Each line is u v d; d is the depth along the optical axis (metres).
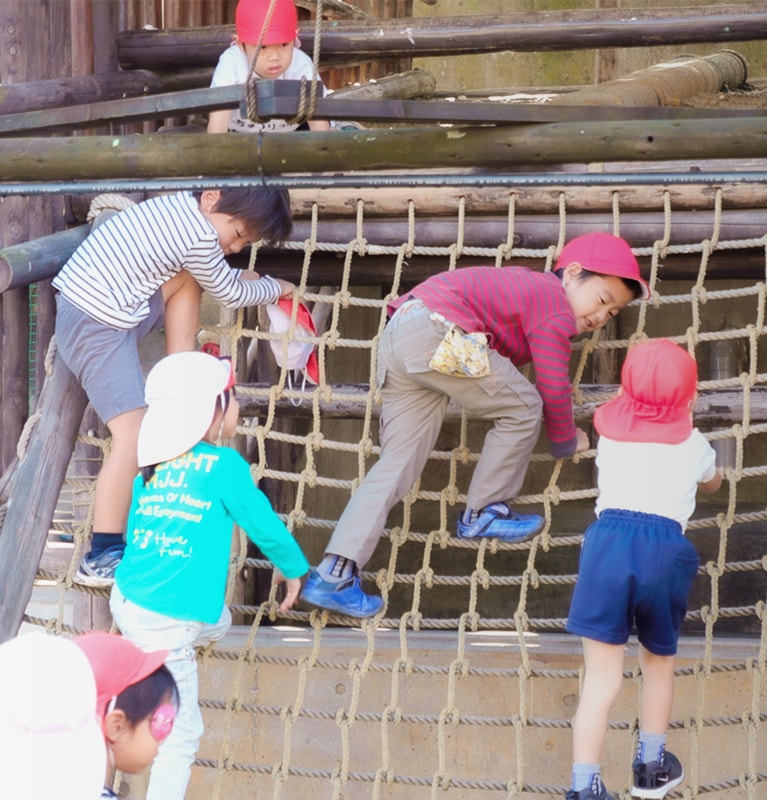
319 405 5.03
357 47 7.08
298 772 4.54
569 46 6.99
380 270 5.45
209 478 3.74
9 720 2.00
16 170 3.38
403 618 4.60
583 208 4.88
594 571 3.87
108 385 4.08
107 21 6.25
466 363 4.00
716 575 4.60
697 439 3.92
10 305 5.18
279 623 6.79
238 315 4.80
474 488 4.34
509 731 5.57
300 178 3.05
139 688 2.33
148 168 3.29
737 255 5.25
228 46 6.50
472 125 3.14
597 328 4.32
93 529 4.16
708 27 6.75
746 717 4.47
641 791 4.00
